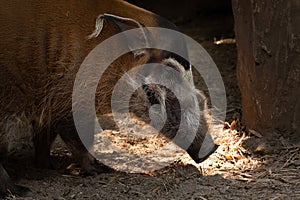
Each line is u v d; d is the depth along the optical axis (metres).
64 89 8.54
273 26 9.41
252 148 9.62
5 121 8.48
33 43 8.35
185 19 20.02
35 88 8.49
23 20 8.33
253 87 9.92
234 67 14.32
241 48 10.27
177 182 8.54
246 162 9.19
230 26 18.73
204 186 8.39
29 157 9.85
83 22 8.52
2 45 8.22
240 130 10.41
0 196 8.24
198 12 20.44
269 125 9.70
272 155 9.27
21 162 9.70
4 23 8.25
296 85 9.36
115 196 8.20
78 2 8.60
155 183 8.54
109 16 8.25
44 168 9.46
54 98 8.58
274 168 8.83
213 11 20.36
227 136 10.21
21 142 9.63
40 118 8.70
